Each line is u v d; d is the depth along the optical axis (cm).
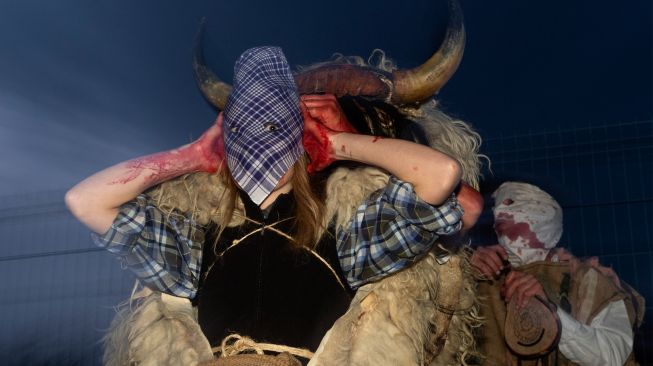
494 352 334
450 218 232
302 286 243
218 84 280
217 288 249
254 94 241
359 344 246
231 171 245
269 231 248
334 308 244
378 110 273
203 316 250
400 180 234
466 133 299
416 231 236
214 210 259
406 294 255
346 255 245
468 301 294
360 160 244
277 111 240
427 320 263
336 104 257
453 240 271
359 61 303
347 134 248
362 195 247
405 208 233
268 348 238
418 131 279
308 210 246
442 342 278
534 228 350
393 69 299
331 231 249
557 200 364
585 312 340
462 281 291
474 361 323
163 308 257
